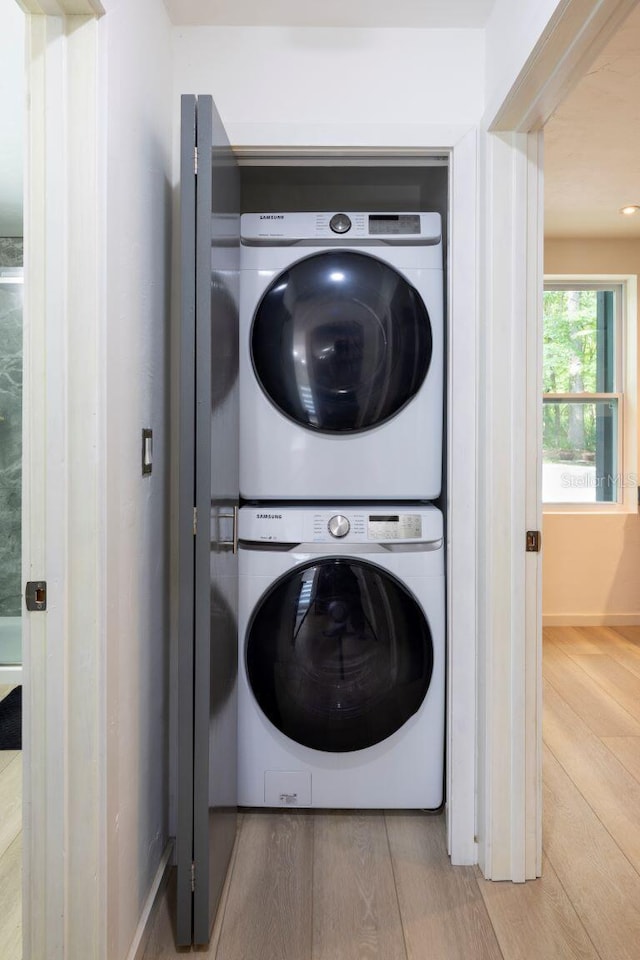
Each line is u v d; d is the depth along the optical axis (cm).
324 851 173
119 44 121
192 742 137
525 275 160
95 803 114
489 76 163
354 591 179
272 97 169
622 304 391
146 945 140
